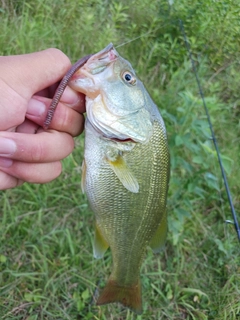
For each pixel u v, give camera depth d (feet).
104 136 0.55
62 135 0.53
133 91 0.55
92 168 0.57
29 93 0.49
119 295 0.72
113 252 0.66
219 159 0.97
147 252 1.02
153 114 0.59
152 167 0.60
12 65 0.48
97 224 0.64
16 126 0.52
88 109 0.52
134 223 0.63
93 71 0.52
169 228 1.03
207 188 1.19
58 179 1.07
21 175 0.53
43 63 0.50
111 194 0.59
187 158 1.23
